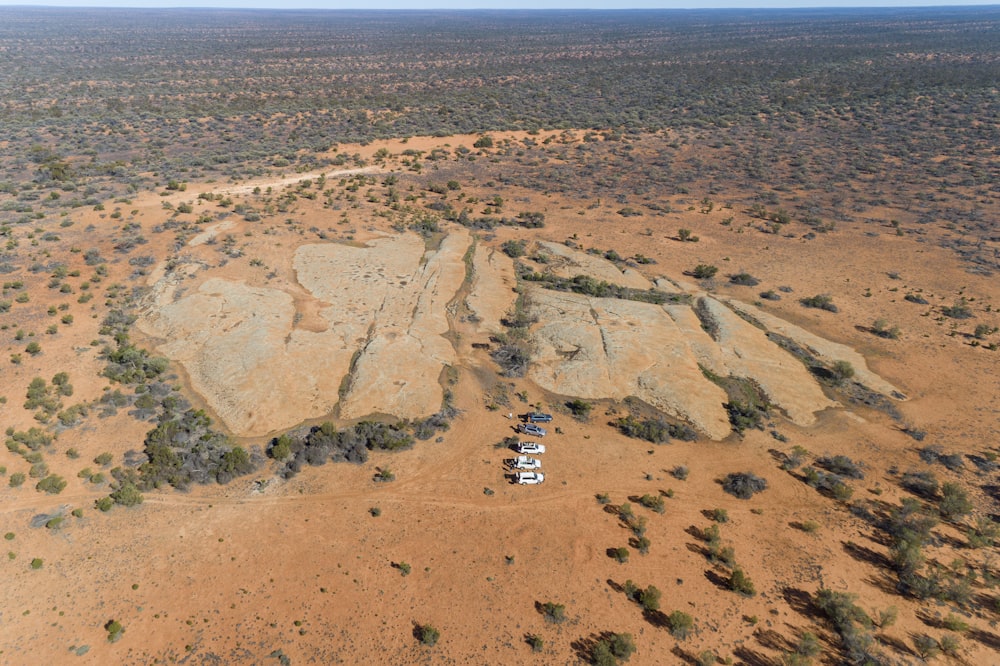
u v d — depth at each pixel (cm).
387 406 5603
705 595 3991
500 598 3941
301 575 4066
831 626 3797
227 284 7150
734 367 6319
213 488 4719
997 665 3594
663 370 6188
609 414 5691
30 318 6425
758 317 7300
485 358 6378
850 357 6625
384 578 4056
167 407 5419
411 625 3769
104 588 3944
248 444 5172
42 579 3984
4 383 5556
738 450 5309
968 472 5059
